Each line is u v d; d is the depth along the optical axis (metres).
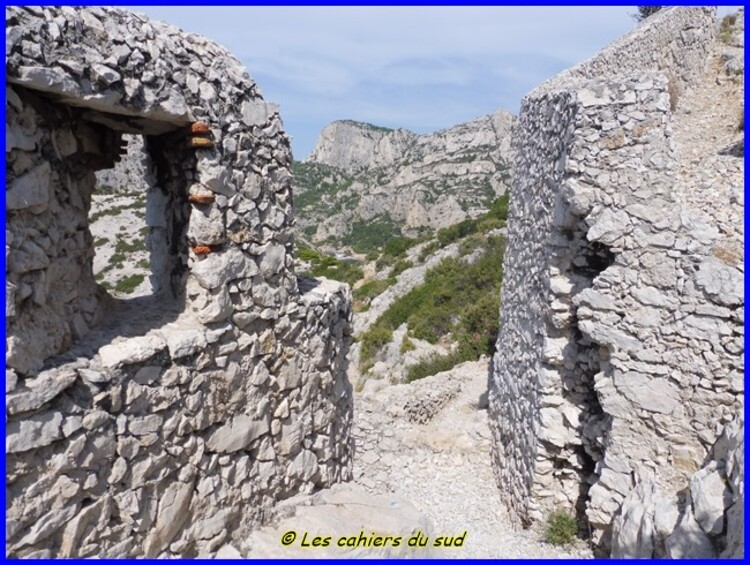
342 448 6.94
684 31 10.70
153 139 5.01
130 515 3.83
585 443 6.54
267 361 5.23
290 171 5.45
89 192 4.28
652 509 4.99
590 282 6.42
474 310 15.73
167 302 4.96
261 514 5.18
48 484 3.29
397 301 20.97
